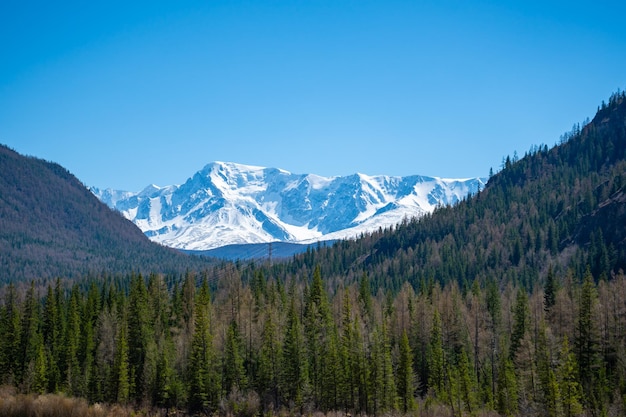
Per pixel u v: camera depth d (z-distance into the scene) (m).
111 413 121.19
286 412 122.81
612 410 106.25
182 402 129.50
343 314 147.62
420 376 138.88
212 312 153.00
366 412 120.19
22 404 117.56
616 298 138.62
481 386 127.38
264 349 132.12
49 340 153.25
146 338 145.62
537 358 120.19
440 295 160.12
